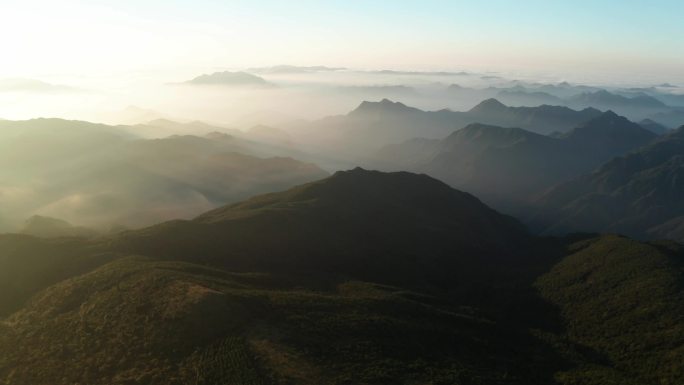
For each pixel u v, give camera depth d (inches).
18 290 4074.8
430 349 3198.8
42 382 2527.1
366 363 2728.8
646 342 3924.7
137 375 2477.9
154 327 2847.0
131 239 4899.1
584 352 3983.8
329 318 3208.7
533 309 5073.8
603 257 5797.2
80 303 3393.2
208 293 3095.5
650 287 4741.6
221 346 2682.1
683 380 3299.7
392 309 3796.8
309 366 2568.9
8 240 4707.2
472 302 5275.6
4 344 2982.3
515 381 3075.8
